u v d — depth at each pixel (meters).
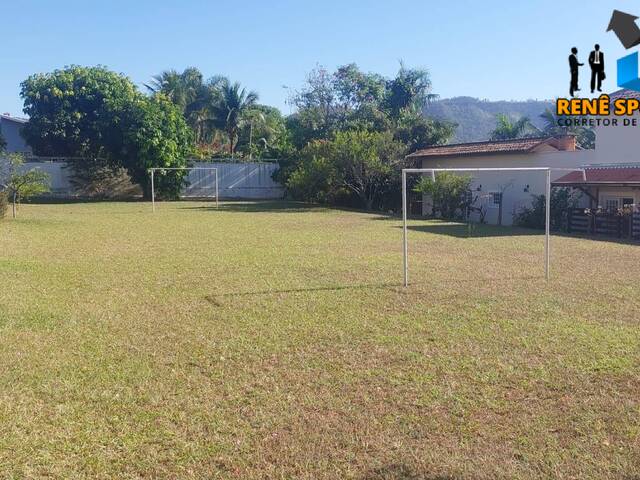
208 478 3.77
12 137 44.91
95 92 38.53
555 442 4.18
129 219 24.30
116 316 7.87
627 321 7.50
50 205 33.19
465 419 4.57
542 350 6.29
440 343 6.58
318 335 6.94
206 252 14.31
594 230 19.50
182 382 5.41
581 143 42.34
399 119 41.97
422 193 30.14
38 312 8.02
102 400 4.98
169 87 53.06
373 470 3.85
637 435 4.27
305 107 45.69
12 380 5.43
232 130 52.53
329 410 4.77
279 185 44.22
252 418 4.62
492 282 10.27
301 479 3.75
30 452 4.08
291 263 12.55
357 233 19.14
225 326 7.37
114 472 3.84
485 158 26.83
